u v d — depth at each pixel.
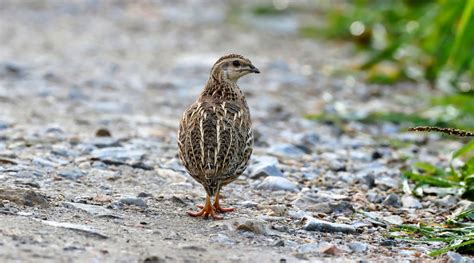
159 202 10.56
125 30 25.69
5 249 8.09
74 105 16.64
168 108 17.06
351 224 10.22
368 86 20.02
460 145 15.20
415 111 17.58
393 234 9.98
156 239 8.92
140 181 11.59
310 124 16.33
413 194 11.81
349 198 11.41
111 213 9.77
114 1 30.12
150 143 13.82
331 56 23.19
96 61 21.23
